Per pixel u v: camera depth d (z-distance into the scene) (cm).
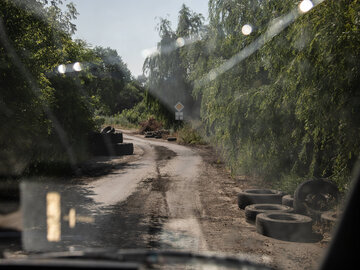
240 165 1345
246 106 1245
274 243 614
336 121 689
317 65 687
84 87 2347
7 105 995
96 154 2403
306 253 555
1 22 991
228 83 1402
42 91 1157
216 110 1449
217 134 1491
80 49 2344
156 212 848
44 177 1257
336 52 634
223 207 938
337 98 657
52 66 1277
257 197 904
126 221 738
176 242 598
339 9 649
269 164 1168
